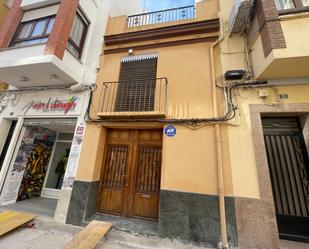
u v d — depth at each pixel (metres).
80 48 5.19
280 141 3.63
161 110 4.16
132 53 4.98
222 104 3.85
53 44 4.19
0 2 6.22
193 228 3.28
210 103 3.94
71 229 3.62
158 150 4.30
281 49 2.95
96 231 3.20
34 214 4.33
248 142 3.45
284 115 3.63
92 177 4.11
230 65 4.02
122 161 4.48
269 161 3.60
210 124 3.76
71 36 4.84
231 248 2.99
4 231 3.11
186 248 3.09
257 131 3.44
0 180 4.77
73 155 4.40
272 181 3.51
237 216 3.14
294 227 3.21
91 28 5.50
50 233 3.41
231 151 3.49
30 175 5.68
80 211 3.90
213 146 3.62
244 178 3.29
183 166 3.67
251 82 3.67
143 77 4.74
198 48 4.48
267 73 3.39
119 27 5.44
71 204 4.01
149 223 3.81
